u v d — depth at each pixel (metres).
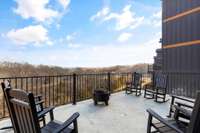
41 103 2.53
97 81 6.25
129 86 6.66
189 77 7.29
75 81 4.72
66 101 5.01
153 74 7.25
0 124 3.08
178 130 1.64
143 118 3.50
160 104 4.77
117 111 4.02
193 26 7.19
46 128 2.05
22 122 1.56
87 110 4.09
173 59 8.15
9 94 1.61
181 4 7.76
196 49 7.04
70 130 1.91
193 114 1.45
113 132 2.78
